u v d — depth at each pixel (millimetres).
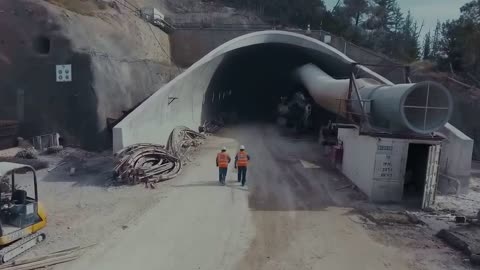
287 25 66875
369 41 75812
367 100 18453
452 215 15031
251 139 32000
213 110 39656
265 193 17203
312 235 12570
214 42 46219
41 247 11234
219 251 11234
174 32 46562
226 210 14781
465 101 34688
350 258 10977
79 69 24688
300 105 36000
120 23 34156
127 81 28422
